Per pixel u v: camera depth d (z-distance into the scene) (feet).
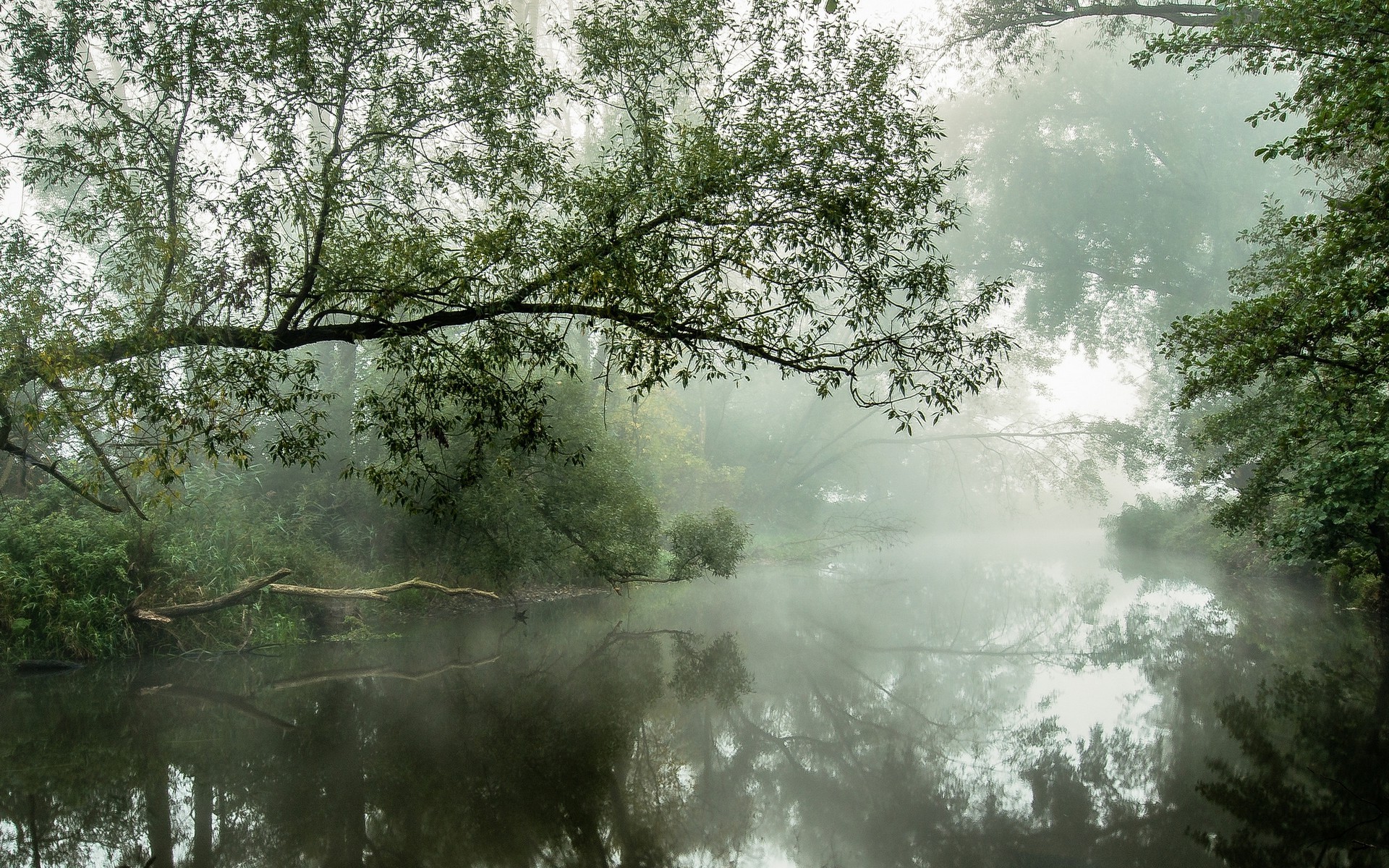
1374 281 26.37
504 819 22.44
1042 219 110.42
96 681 36.73
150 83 27.25
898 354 25.86
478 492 52.85
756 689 38.19
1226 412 47.80
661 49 28.45
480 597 61.82
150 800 23.03
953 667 44.16
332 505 56.90
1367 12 25.91
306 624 48.83
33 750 27.07
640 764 27.50
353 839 20.76
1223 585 78.54
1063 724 32.81
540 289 25.90
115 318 25.98
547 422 57.93
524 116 28.66
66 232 28.09
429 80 28.04
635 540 63.16
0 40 26.86
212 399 26.22
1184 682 39.01
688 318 25.07
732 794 25.26
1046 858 20.40
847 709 35.40
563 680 38.81
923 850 21.16
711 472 110.83
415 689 36.47
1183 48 31.42
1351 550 57.36
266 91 26.86
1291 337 29.22
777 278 24.91
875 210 24.73
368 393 28.76
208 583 43.80
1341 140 26.71
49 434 30.81
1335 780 25.43
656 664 42.96
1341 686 37.17
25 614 39.06
